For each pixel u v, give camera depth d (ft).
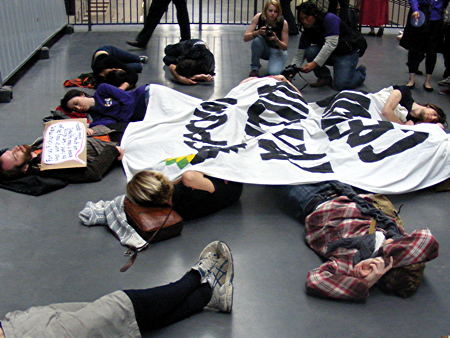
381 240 11.05
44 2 27.32
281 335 9.90
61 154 14.87
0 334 8.42
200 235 12.80
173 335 9.87
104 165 15.24
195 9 43.47
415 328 10.08
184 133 16.03
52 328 8.61
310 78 24.80
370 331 9.99
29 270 11.50
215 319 10.28
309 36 23.47
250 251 12.24
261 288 11.09
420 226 13.29
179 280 10.28
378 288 11.15
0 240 12.46
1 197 14.21
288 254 12.16
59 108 18.75
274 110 16.52
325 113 17.31
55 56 27.22
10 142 17.19
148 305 9.53
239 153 14.23
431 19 22.21
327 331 9.99
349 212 11.84
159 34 32.07
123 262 11.84
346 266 10.75
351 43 22.48
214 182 13.44
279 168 13.84
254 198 14.39
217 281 10.50
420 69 26.25
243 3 47.29
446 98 22.48
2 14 21.31
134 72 22.74
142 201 12.30
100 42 30.09
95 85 22.53
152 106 18.02
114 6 43.52
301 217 13.33
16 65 22.94
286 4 32.19
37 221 13.24
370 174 14.35
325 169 14.08
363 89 23.25
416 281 10.77
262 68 26.00
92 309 9.01
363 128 15.30
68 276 11.35
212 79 24.03
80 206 13.89
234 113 16.11
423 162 14.67
